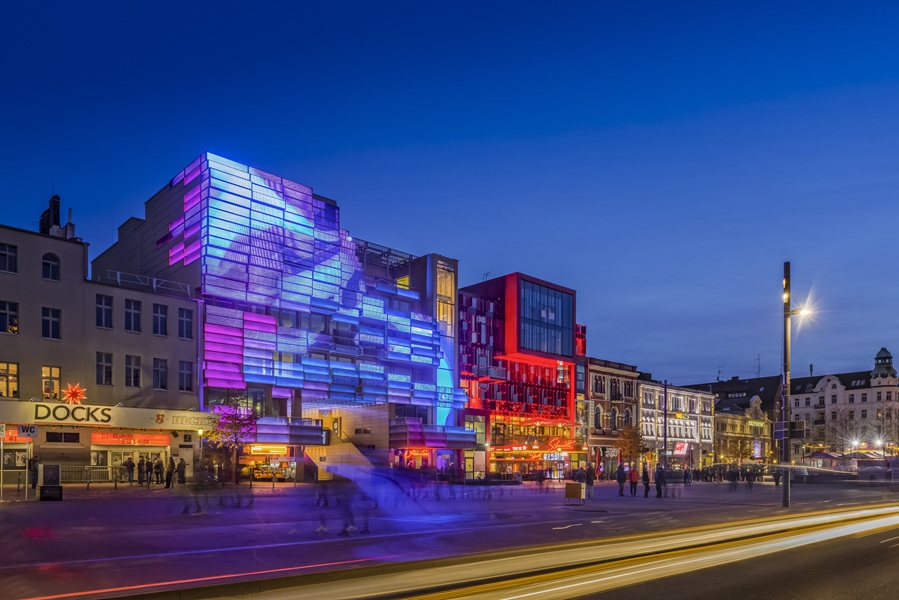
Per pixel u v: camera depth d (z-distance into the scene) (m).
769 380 127.00
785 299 32.97
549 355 78.19
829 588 12.19
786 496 32.28
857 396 137.12
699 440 103.25
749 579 12.96
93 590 10.98
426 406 65.38
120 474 41.06
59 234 53.94
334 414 63.56
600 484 62.50
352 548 15.98
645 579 12.74
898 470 76.44
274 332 53.09
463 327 71.06
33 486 34.69
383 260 67.38
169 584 11.47
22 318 41.19
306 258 56.25
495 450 71.69
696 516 26.69
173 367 47.25
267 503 29.41
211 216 50.59
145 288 48.81
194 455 46.66
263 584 11.74
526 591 11.45
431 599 10.77
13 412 38.91
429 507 29.00
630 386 91.56
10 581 11.75
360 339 60.00
